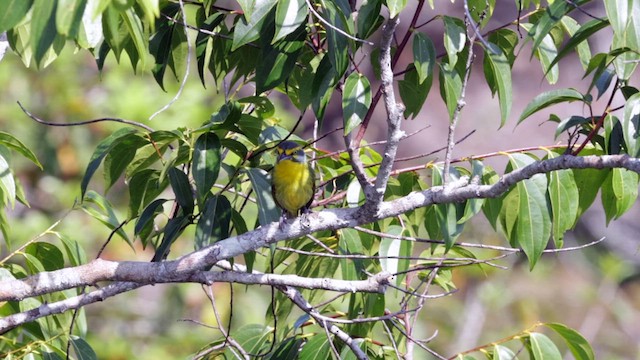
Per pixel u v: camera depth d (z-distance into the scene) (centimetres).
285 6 783
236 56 1062
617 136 849
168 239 874
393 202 850
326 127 3161
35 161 955
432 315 2506
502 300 2488
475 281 2548
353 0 943
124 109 1973
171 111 1997
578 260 2925
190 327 2133
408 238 880
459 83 901
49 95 2094
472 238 2509
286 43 882
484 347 992
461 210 890
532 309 2605
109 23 633
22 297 850
